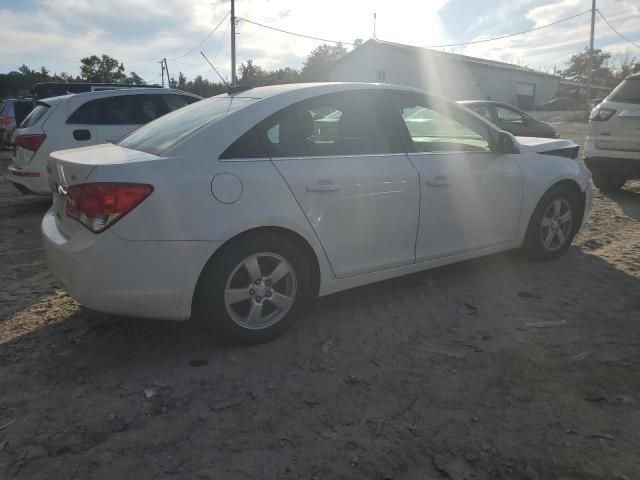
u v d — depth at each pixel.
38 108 7.56
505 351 3.27
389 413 2.70
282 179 3.26
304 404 2.78
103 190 2.89
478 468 2.31
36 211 7.75
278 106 3.42
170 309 3.06
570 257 5.03
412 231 3.88
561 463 2.32
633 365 3.06
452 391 2.87
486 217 4.29
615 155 7.42
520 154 4.58
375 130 3.77
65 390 2.94
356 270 3.68
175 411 2.74
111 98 7.68
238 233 3.12
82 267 2.95
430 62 36.47
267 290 3.34
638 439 2.45
